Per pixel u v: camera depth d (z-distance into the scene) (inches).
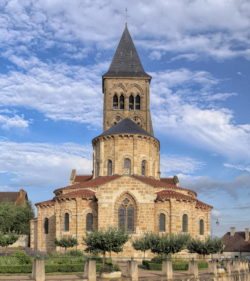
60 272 1865.2
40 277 1517.0
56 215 2935.5
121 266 2226.9
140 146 3356.3
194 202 2984.7
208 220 3233.3
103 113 4571.9
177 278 1765.5
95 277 1619.1
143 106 4579.2
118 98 4581.7
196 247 2581.2
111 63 4736.7
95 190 2962.6
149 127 4557.1
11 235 3196.4
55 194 3294.8
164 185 3056.1
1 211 4116.6
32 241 3344.0
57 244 2775.6
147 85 4623.5
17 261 1945.1
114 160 3324.3
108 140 3385.8
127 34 4896.7
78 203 2861.7
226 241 5206.7
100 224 2787.9
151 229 2797.7
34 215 4269.2
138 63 4741.6
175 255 2760.8
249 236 5172.2
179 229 2842.0
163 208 2856.8
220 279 2048.5
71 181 3853.3
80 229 2827.3
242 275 2352.4
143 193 2842.0
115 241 2075.5
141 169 3336.6
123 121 3577.8
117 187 2842.0
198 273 1987.0
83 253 2632.9
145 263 2279.8
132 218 2822.3
